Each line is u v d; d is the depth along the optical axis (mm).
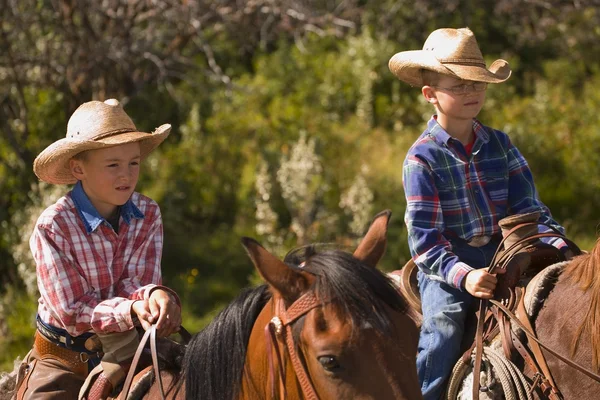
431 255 5203
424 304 5445
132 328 4273
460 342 5250
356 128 19688
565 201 17734
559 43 24859
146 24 18453
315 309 3404
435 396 5211
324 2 21844
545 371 4715
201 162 18047
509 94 21500
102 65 16234
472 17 23656
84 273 4418
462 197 5398
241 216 17172
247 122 19297
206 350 3811
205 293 14680
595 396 4578
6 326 13078
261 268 3463
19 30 15500
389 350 3324
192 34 16984
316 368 3342
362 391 3275
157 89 19438
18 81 15789
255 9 16609
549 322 4844
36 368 4578
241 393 3719
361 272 3484
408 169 5379
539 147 18547
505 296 5062
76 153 4352
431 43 5488
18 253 13055
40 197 14570
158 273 4625
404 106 20828
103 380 4266
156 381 4141
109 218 4555
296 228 14727
